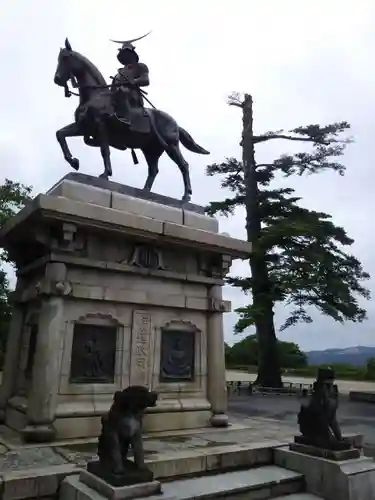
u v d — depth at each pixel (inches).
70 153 411.8
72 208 337.4
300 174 1357.0
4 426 370.9
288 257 1180.5
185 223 426.0
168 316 405.7
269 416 626.5
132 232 371.9
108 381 361.4
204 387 413.4
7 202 1167.0
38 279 383.6
